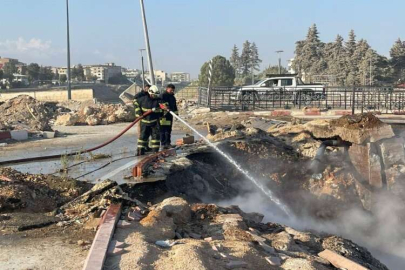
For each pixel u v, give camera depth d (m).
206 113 22.64
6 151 13.07
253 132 13.15
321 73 78.50
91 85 97.81
